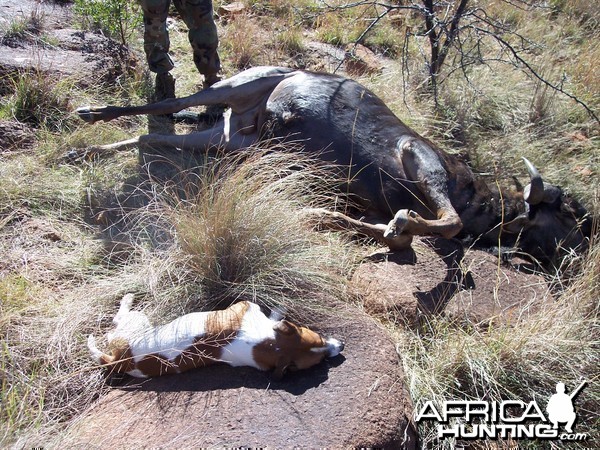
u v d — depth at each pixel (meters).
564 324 1.66
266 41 2.99
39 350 1.47
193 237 1.61
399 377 1.45
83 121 2.14
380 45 3.18
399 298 1.69
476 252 1.90
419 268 1.79
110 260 1.75
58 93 2.27
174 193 1.82
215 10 3.18
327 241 1.83
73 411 1.38
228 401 1.34
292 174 1.81
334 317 1.57
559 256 1.96
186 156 2.14
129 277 1.62
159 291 1.58
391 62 3.04
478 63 2.71
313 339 1.42
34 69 2.35
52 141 2.11
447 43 2.70
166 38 2.31
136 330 1.45
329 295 1.64
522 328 1.65
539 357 1.62
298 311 1.57
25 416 1.28
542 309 1.70
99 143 2.17
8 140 2.09
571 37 3.43
